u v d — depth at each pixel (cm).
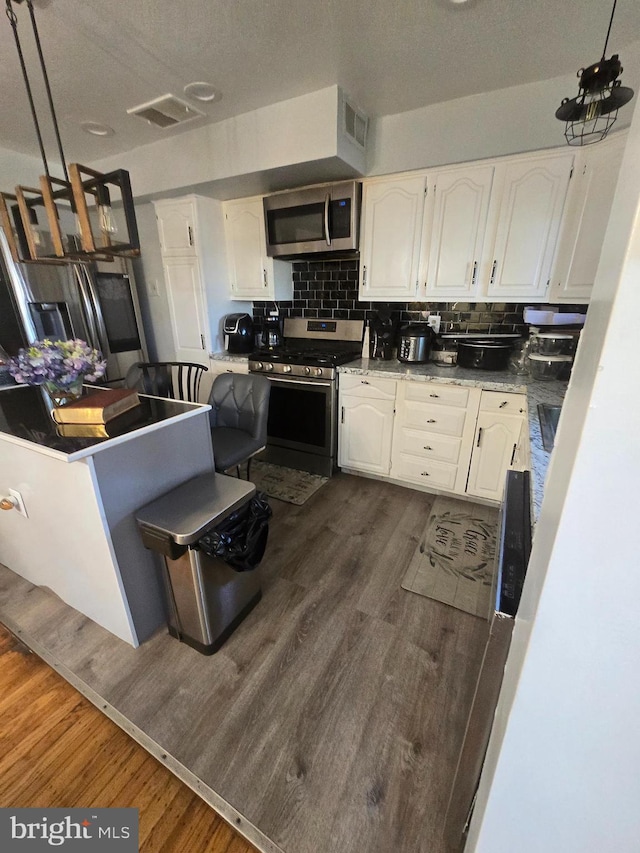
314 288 311
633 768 43
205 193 278
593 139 179
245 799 103
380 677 136
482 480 237
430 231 235
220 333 324
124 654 145
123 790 106
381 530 223
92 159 287
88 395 176
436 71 179
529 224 209
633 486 34
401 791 105
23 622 159
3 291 259
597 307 40
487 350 231
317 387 267
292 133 209
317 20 146
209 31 152
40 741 117
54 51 163
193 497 146
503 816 54
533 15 143
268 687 133
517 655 51
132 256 139
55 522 143
